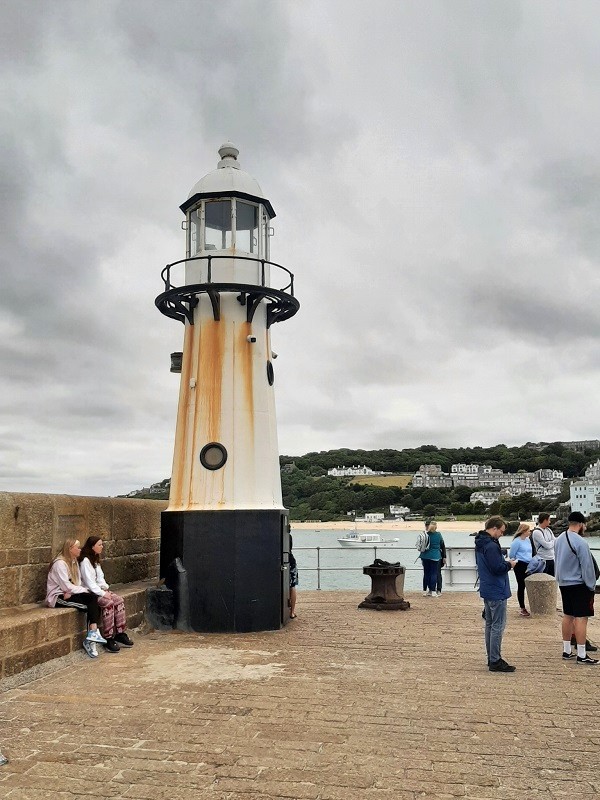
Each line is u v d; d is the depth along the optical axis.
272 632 10.65
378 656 8.82
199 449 11.38
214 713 6.29
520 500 123.25
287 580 11.54
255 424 11.55
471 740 5.56
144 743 5.47
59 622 8.23
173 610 10.85
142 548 12.91
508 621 11.67
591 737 5.64
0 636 7.11
